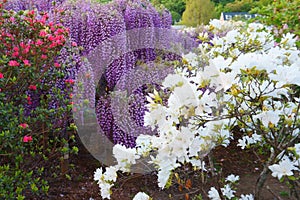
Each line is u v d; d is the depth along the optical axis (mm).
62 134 3008
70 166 3090
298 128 1811
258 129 1726
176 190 2986
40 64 2730
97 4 3771
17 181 2486
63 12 3322
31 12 2869
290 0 4445
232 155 3879
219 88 1554
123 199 2871
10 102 2484
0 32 2787
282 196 2924
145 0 4105
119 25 3512
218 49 2471
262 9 4789
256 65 1490
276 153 1715
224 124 1851
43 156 2660
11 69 2514
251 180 3336
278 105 1930
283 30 4184
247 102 1807
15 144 2486
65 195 2848
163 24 4301
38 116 2596
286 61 1847
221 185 2502
